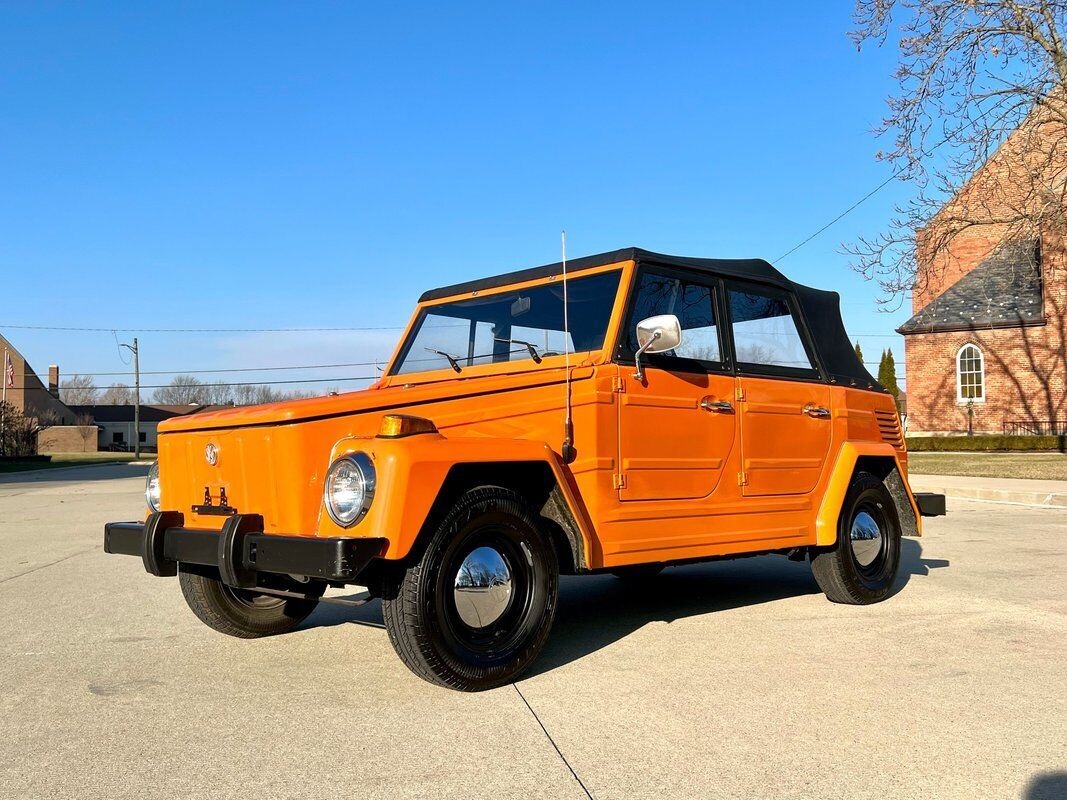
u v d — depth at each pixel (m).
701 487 4.77
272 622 4.96
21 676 4.19
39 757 3.08
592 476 4.23
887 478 6.18
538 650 3.97
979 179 19.73
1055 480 17.45
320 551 3.33
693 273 4.97
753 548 5.05
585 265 4.77
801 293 5.86
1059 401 32.72
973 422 34.31
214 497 4.05
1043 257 31.02
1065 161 19.52
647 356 4.55
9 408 47.06
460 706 3.59
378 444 3.51
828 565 5.60
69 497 18.95
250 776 2.87
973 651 4.46
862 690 3.79
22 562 8.38
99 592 6.63
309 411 3.71
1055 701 3.63
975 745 3.12
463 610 3.73
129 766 2.98
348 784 2.79
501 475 4.06
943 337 35.16
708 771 2.88
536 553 3.96
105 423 86.06
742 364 5.15
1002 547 8.53
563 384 4.24
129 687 3.97
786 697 3.69
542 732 3.26
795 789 2.74
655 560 4.50
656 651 4.50
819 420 5.55
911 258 19.11
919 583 6.50
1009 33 17.69
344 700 3.70
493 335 4.98
